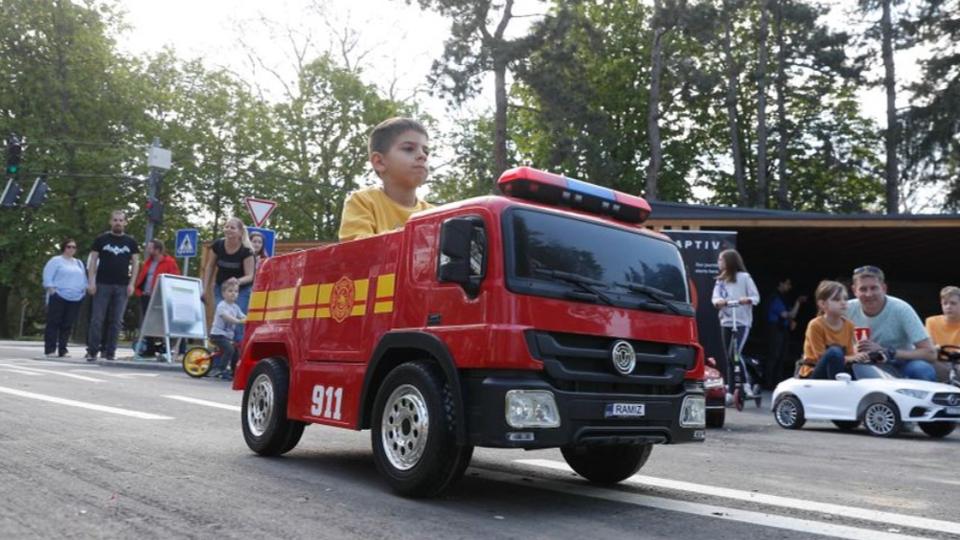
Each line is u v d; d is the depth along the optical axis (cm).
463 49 3247
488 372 436
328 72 4525
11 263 4094
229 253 1473
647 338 482
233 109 4591
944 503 510
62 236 4128
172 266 1878
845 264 2770
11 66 4100
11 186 2434
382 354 493
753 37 4488
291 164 4606
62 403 850
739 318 1223
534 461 629
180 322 1698
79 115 4238
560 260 463
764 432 968
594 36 3438
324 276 570
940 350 1055
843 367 1029
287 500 452
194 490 468
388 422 481
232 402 966
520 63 3269
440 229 478
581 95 3378
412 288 487
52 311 1792
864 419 970
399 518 418
